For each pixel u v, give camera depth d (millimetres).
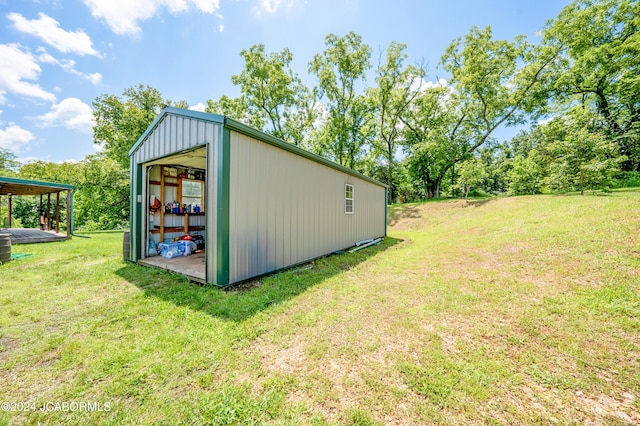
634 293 2910
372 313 2881
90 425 1444
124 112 18594
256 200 4113
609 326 2408
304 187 5352
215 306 3002
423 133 19438
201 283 3838
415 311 2916
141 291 3498
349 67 16766
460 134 18984
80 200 18734
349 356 2078
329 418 1490
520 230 6570
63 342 2242
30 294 3352
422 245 7508
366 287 3785
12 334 2361
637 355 2012
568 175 10031
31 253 6191
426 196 20719
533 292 3256
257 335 2391
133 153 5410
